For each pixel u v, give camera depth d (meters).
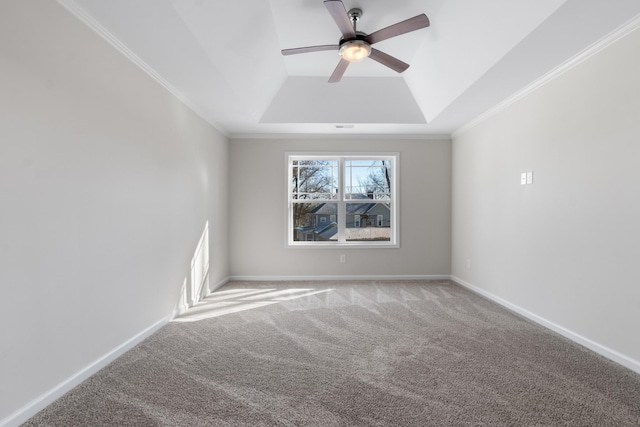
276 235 4.77
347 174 4.91
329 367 2.08
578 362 2.13
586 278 2.35
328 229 4.94
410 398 1.73
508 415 1.58
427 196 4.79
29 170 1.55
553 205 2.68
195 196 3.50
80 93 1.86
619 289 2.09
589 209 2.32
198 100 3.30
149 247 2.59
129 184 2.32
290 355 2.25
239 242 4.75
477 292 3.98
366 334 2.63
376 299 3.68
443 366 2.09
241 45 2.58
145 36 2.11
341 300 3.64
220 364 2.12
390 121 4.16
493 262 3.61
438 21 2.60
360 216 4.93
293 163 4.93
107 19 1.92
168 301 2.91
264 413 1.60
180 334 2.63
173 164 2.98
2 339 1.44
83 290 1.89
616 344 2.12
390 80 3.75
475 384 1.87
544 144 2.78
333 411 1.62
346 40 2.42
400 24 2.21
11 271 1.47
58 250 1.72
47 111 1.64
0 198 1.42
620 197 2.08
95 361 2.00
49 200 1.66
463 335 2.61
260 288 4.23
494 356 2.22
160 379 1.92
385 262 4.80
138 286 2.44
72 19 1.79
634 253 1.99
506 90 3.04
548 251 2.74
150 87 2.59
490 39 2.34
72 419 1.54
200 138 3.63
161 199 2.77
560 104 2.59
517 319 2.98
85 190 1.90
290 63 3.42
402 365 2.10
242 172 4.74
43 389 1.63
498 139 3.49
